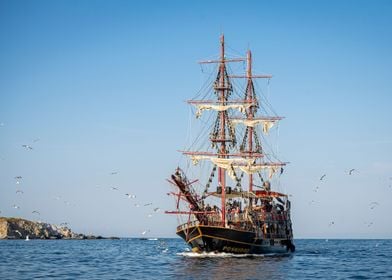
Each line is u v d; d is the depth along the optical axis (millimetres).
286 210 154250
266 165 151500
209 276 86000
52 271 93562
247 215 128625
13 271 93062
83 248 195125
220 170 128500
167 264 107938
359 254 161750
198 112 131500
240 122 155250
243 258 119688
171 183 117250
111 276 85688
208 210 124188
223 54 132875
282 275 89062
